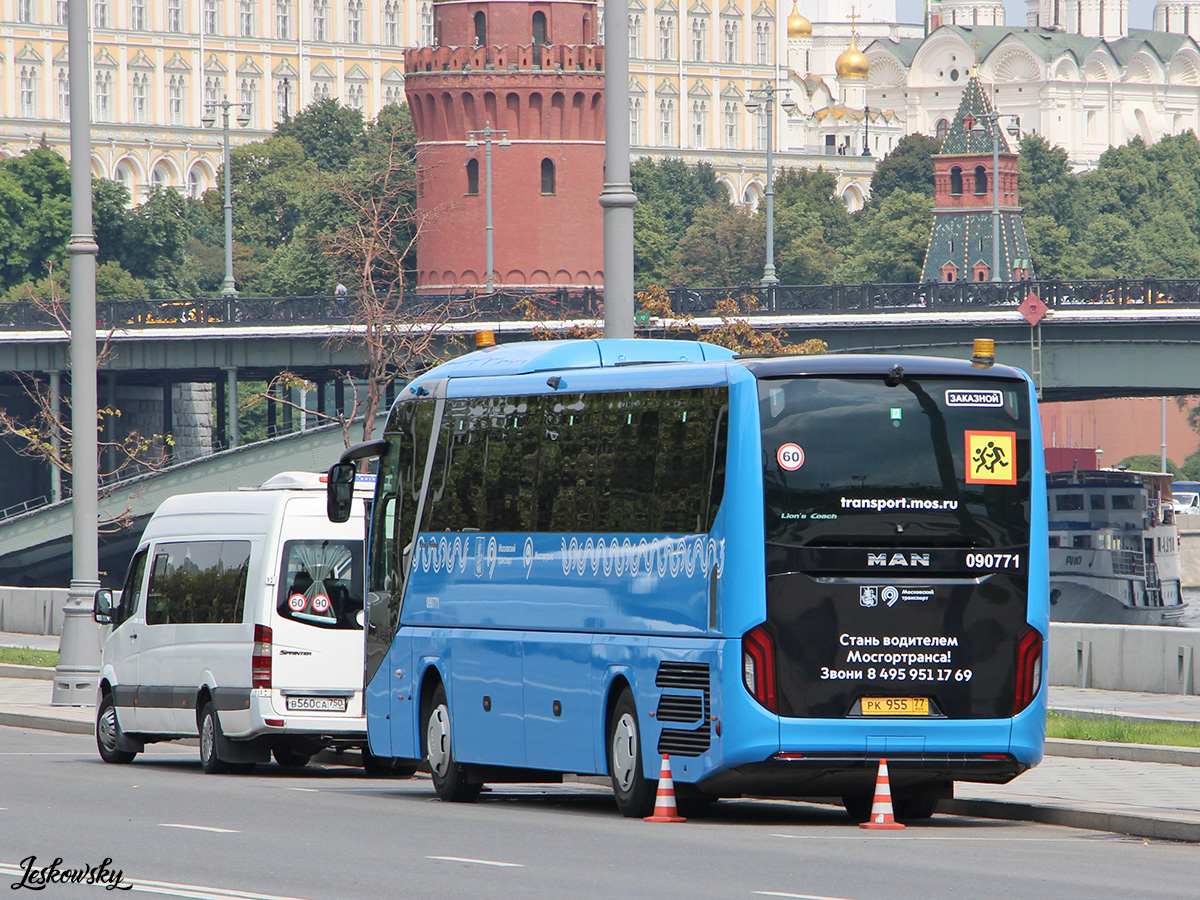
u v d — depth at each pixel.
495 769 58.94
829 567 49.31
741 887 37.72
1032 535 50.53
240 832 46.41
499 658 56.84
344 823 49.03
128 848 43.09
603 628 53.41
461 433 59.81
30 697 95.56
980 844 46.62
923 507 49.84
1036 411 50.78
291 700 65.06
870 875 39.97
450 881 38.22
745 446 49.41
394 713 62.06
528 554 56.44
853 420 49.78
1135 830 49.50
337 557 65.94
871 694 49.38
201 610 67.69
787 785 49.78
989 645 50.03
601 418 54.25
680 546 51.00
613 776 53.09
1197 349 196.25
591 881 38.38
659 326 177.25
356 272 159.38
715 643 49.44
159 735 69.94
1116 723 72.38
